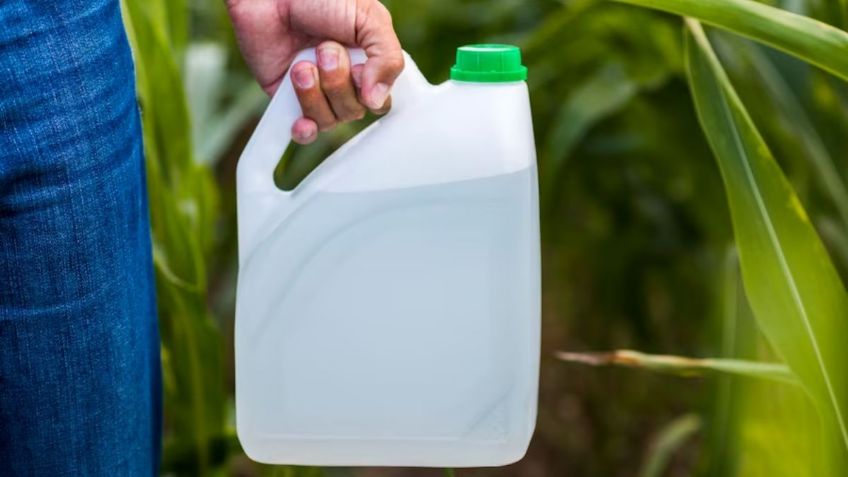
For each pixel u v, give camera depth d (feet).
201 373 4.13
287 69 3.28
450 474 3.48
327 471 5.26
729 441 3.64
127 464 3.14
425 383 3.06
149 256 3.33
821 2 3.88
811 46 2.99
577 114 5.26
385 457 3.16
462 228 2.95
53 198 2.79
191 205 4.44
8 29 2.69
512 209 2.92
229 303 6.57
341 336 3.05
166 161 4.34
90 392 2.97
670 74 5.44
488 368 3.02
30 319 2.85
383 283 3.01
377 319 3.03
